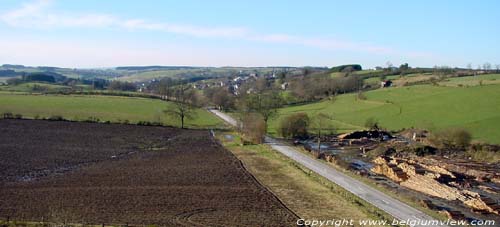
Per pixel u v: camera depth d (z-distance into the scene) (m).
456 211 56.47
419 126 132.62
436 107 151.00
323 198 61.72
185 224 49.97
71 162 86.69
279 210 56.00
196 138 126.69
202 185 69.00
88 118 149.62
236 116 184.00
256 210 55.94
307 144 119.25
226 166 84.94
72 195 61.62
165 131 138.12
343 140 125.19
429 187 67.94
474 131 117.69
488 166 87.12
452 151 103.56
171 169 81.62
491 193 67.69
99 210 54.78
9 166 80.38
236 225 49.97
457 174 77.56
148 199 60.22
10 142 104.06
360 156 102.50
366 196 63.44
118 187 66.88
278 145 115.62
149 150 104.31
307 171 80.62
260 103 158.38
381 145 110.56
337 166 86.50
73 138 114.69
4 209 54.22
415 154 100.94
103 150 101.56
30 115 147.12
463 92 162.25
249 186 68.62
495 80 184.88
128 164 86.25
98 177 73.81
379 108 167.50
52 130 124.12
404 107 160.75
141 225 48.97
